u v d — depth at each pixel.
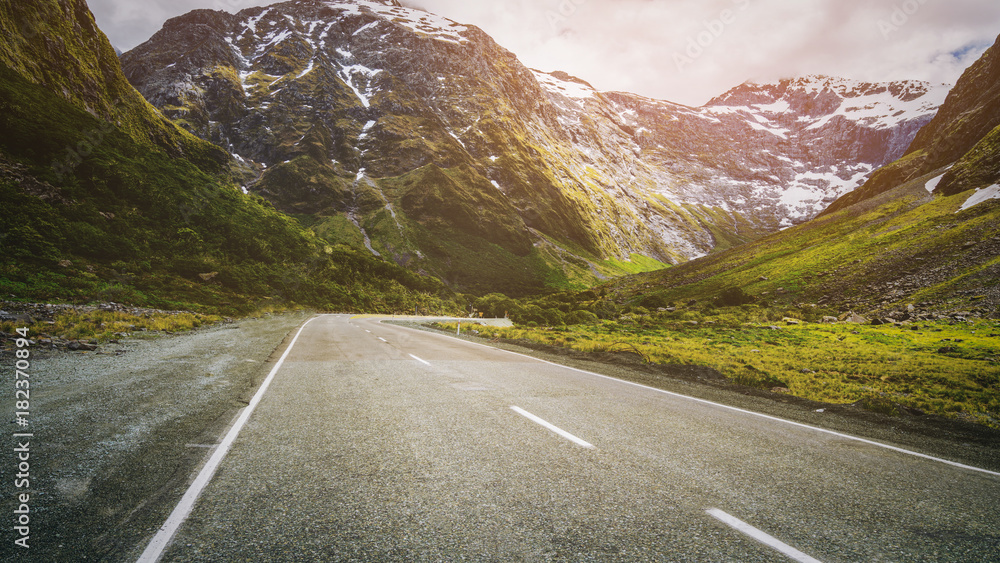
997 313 31.53
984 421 7.65
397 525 2.71
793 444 5.02
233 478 3.33
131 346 11.38
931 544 2.75
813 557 2.53
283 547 2.42
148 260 34.69
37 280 22.73
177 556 2.29
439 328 30.86
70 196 34.88
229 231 51.97
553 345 18.14
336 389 7.05
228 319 26.22
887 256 63.94
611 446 4.50
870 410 7.96
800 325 35.34
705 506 3.16
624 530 2.74
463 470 3.67
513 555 2.40
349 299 63.59
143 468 3.44
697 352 17.33
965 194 78.50
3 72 43.81
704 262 123.12
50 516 2.61
